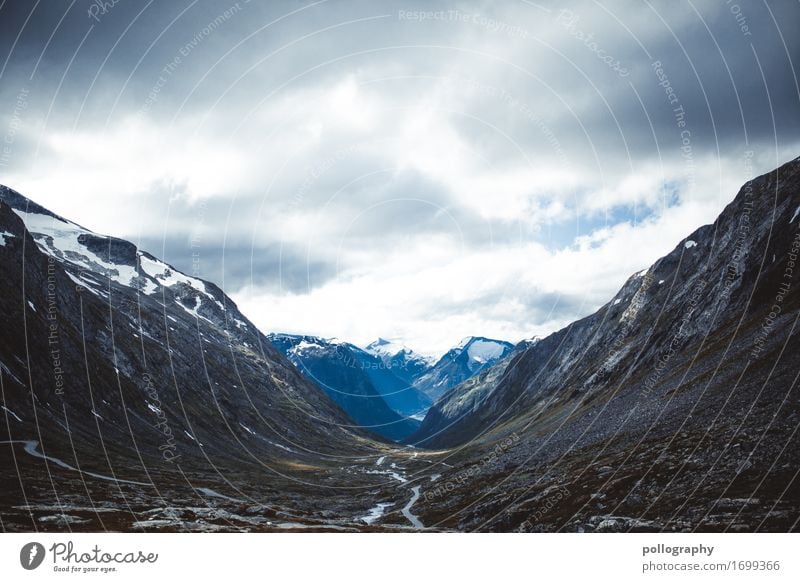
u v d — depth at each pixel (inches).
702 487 2180.1
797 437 2283.5
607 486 2593.5
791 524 1683.1
